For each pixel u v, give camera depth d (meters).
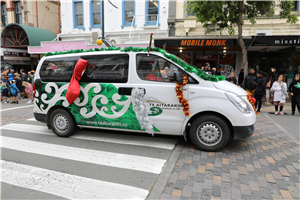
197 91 4.12
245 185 3.07
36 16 18.53
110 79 4.64
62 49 13.76
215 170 3.51
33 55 17.59
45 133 5.68
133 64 4.49
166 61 4.32
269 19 11.68
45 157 4.15
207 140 4.21
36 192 3.00
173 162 3.84
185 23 12.73
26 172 3.58
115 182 3.23
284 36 9.67
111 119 4.69
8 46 16.16
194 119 4.32
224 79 4.52
